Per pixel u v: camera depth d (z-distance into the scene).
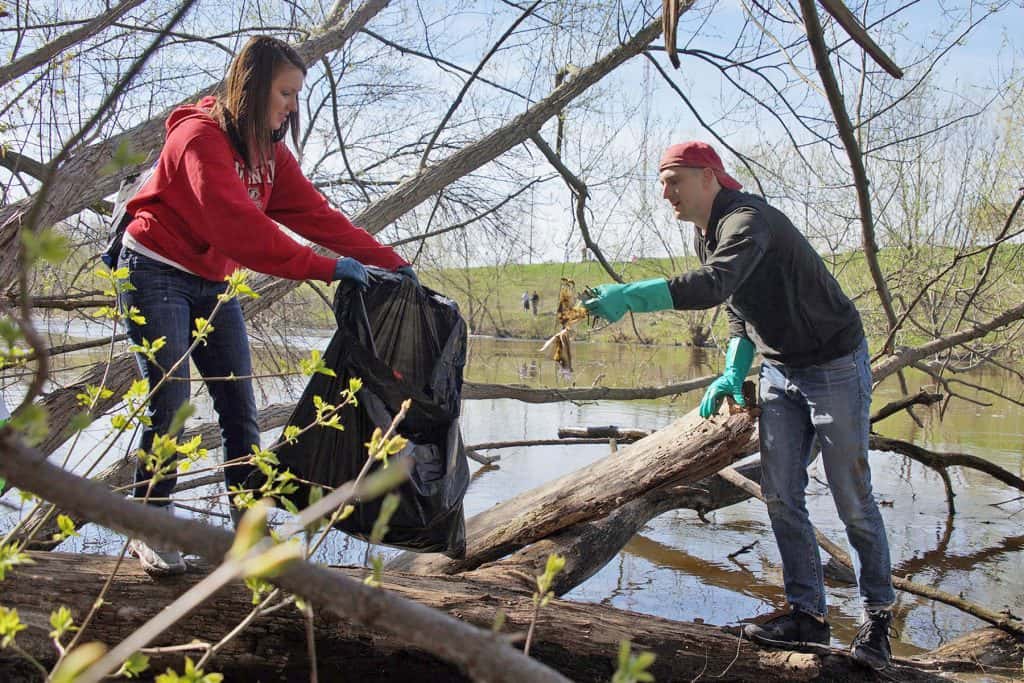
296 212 3.30
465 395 6.87
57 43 4.77
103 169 0.96
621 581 5.51
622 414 10.80
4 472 0.80
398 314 3.16
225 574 0.74
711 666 3.52
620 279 7.95
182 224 2.91
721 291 3.09
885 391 12.81
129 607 2.84
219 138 2.84
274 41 2.86
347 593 0.85
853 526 3.45
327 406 2.55
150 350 2.43
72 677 0.77
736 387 3.77
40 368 0.89
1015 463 8.32
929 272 9.15
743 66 6.44
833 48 5.98
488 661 0.85
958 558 5.97
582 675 3.44
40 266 5.25
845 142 4.75
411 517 3.15
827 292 3.34
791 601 3.63
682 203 3.41
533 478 7.48
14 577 2.76
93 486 0.82
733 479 5.71
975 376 14.80
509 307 20.08
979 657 4.16
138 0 4.93
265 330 7.88
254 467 3.06
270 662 3.03
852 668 3.52
